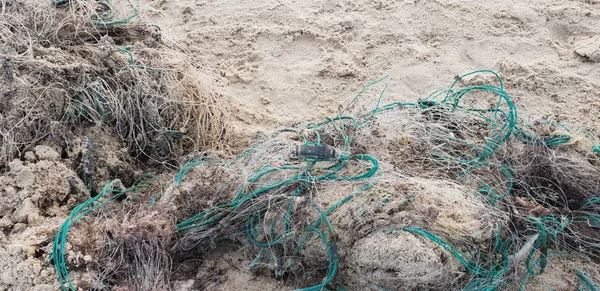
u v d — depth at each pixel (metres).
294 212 2.54
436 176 2.78
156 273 2.55
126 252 2.59
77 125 3.01
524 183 2.83
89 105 2.99
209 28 4.11
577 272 2.58
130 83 3.14
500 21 4.05
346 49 3.89
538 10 4.09
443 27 4.02
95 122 3.03
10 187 2.61
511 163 2.91
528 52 3.84
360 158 2.73
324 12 4.23
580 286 2.54
